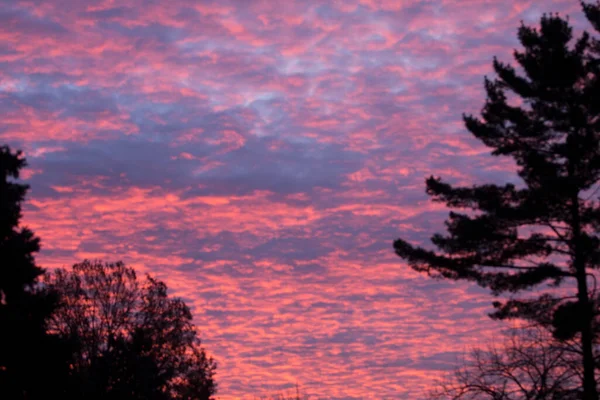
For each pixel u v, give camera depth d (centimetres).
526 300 3167
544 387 2955
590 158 3178
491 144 3384
